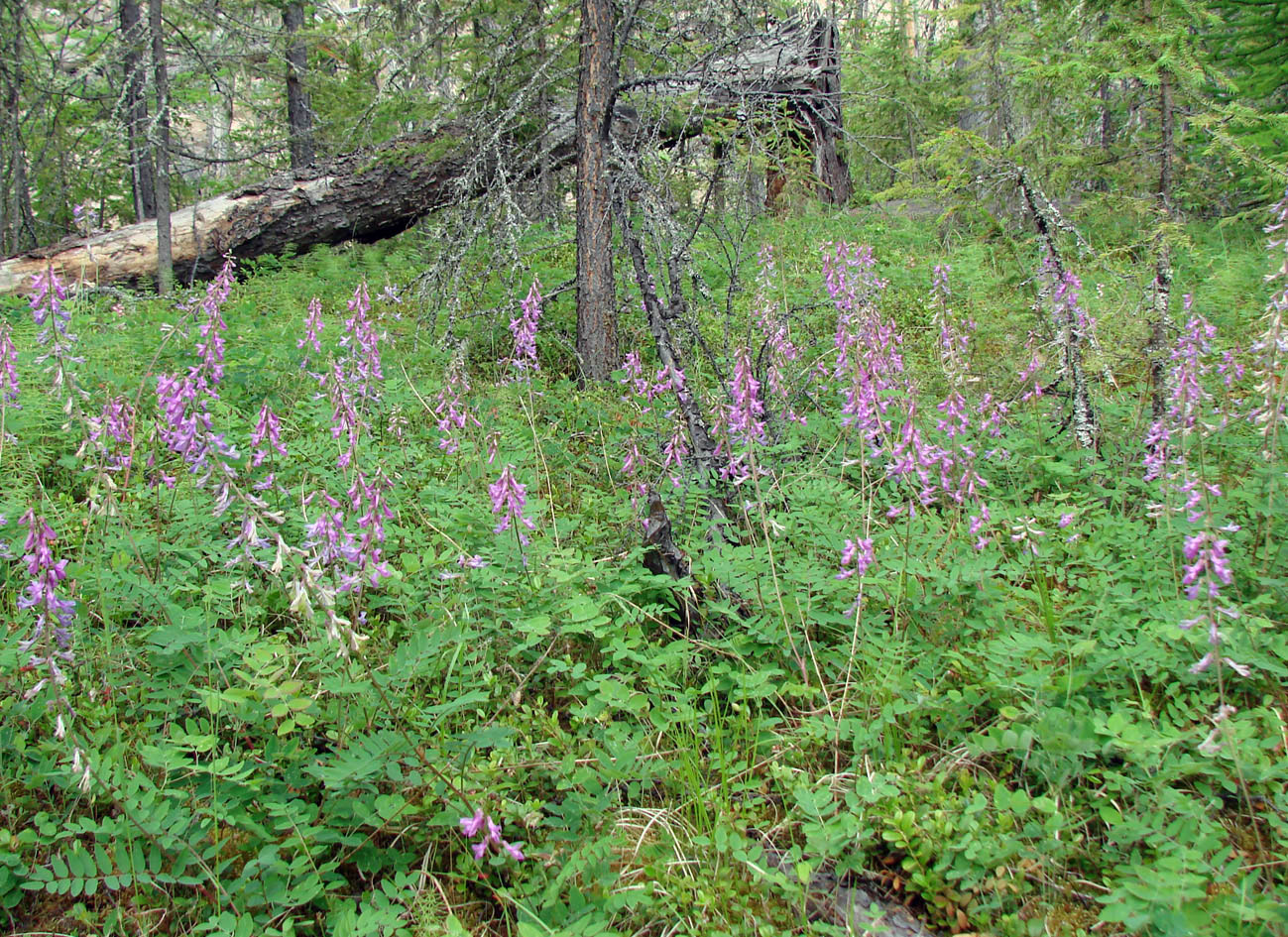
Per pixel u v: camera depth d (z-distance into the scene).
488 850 2.65
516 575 3.96
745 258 9.56
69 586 3.51
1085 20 7.12
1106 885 2.53
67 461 4.85
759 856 2.66
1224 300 7.11
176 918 2.49
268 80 18.22
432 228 9.33
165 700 3.06
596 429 6.37
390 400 6.02
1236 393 5.60
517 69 9.91
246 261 11.79
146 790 2.58
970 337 6.34
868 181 16.91
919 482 4.56
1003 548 4.34
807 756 3.22
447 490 4.80
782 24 8.27
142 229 11.91
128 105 12.01
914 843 2.69
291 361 7.13
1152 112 7.04
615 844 2.69
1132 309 5.59
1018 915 2.47
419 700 3.26
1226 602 3.13
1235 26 10.02
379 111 11.40
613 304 7.78
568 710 3.49
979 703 3.14
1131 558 4.00
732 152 7.45
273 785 2.80
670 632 3.96
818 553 4.29
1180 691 3.24
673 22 8.06
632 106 9.95
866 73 14.48
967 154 6.36
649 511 4.14
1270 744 2.70
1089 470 4.86
